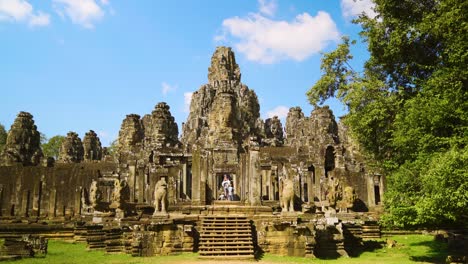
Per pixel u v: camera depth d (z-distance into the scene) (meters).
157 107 57.53
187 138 73.06
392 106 23.03
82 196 34.22
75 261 20.12
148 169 39.25
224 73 80.31
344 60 27.95
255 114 74.88
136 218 27.36
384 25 23.88
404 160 21.97
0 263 19.12
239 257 21.14
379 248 25.44
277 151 48.12
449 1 18.95
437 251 23.86
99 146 73.50
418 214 17.77
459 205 15.63
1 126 70.56
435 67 21.45
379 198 35.97
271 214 26.08
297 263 20.22
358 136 25.47
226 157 39.75
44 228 29.20
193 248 23.23
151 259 21.12
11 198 35.84
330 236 23.17
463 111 17.78
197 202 30.22
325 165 41.97
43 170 37.22
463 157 15.72
